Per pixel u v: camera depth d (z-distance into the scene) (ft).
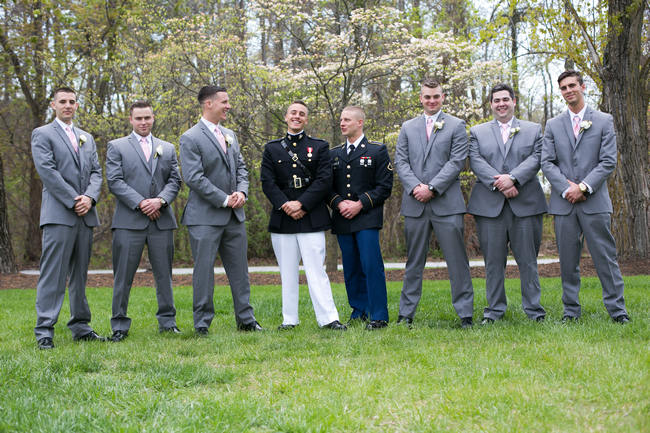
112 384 11.00
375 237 17.52
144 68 42.88
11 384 11.10
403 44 40.93
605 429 8.23
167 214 17.33
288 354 13.56
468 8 54.19
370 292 17.35
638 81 37.17
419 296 17.42
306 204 17.22
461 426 8.63
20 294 31.94
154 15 46.16
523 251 17.06
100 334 17.40
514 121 17.58
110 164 16.93
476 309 19.66
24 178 72.08
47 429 8.59
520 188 16.92
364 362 12.36
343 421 8.80
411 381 10.81
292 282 17.74
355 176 17.88
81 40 48.80
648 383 9.95
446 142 17.10
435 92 17.29
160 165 17.46
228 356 13.47
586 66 39.60
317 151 17.69
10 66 50.39
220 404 9.64
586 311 18.13
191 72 42.93
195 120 43.42
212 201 16.79
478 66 42.63
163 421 8.98
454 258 16.92
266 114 42.04
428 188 16.76
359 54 37.45
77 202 15.84
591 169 16.46
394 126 41.88
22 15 49.70
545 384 10.27
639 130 37.47
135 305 24.08
